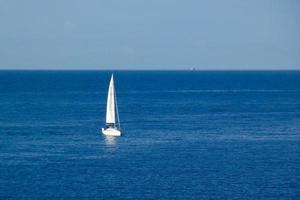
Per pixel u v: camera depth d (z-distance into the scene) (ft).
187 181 649.20
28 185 631.15
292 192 605.31
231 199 578.25
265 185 632.38
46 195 591.78
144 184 636.48
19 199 577.84
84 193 599.98
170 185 631.56
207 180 654.12
